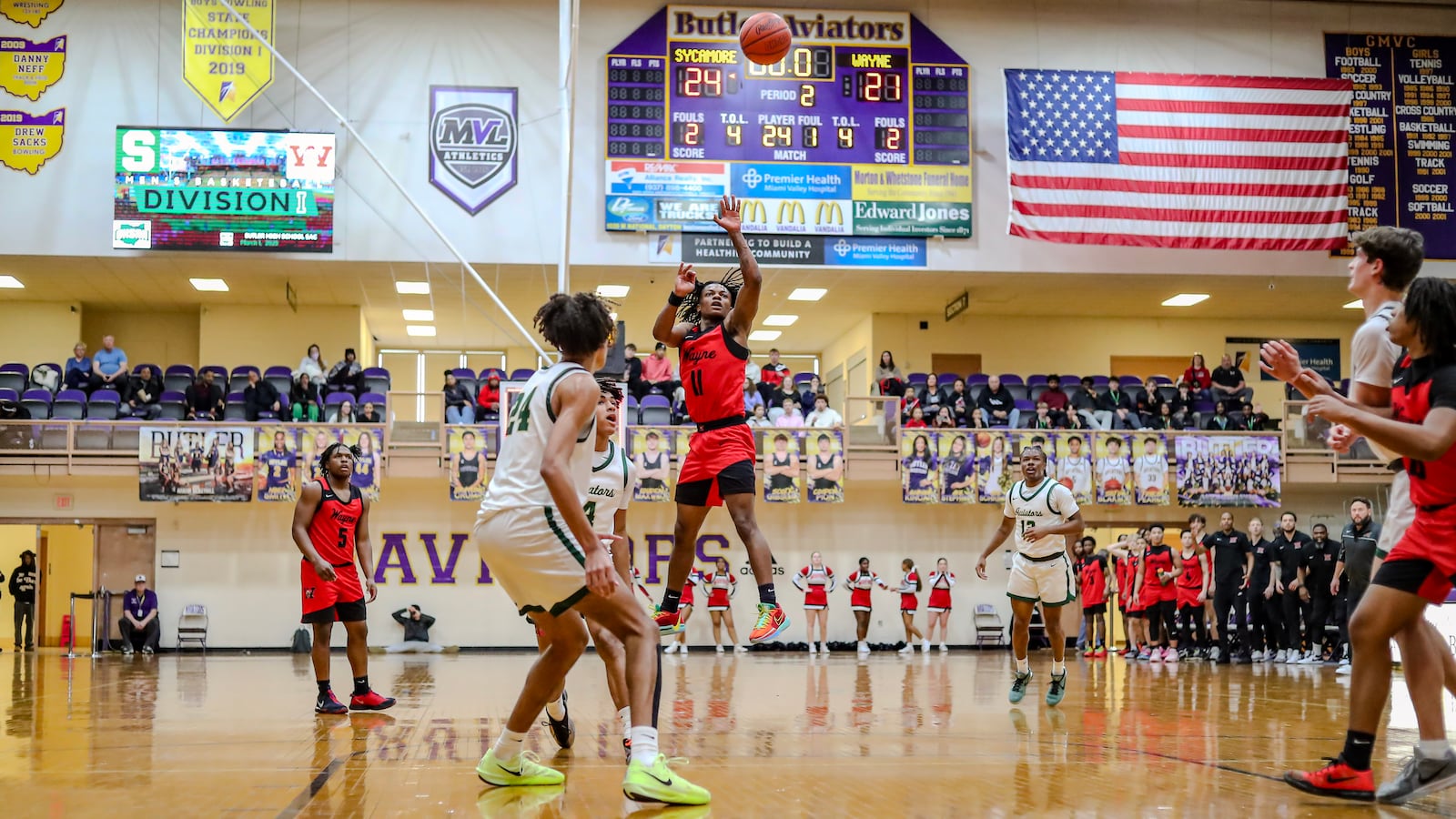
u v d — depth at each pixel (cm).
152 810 417
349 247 2033
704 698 1008
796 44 2109
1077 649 2138
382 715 825
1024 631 941
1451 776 435
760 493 2202
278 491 2016
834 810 416
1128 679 1330
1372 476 2147
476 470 2041
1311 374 480
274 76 2031
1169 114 2095
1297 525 2316
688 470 623
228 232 2005
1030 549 930
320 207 2025
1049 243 2131
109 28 2025
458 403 2078
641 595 1770
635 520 2141
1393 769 560
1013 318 2577
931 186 2119
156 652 2050
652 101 2081
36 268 2092
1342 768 453
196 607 2089
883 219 2108
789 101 2105
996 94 2152
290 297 2300
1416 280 446
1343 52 2178
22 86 2006
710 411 618
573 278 2166
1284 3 2183
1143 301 2417
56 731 718
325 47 2056
